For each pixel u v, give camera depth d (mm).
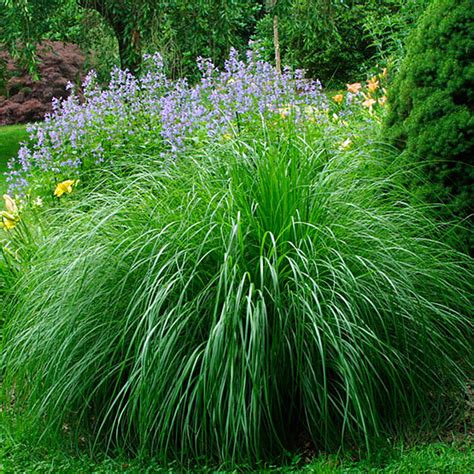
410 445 3461
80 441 3789
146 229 3857
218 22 10156
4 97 17781
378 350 3459
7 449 3674
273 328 3400
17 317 4062
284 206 3699
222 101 6566
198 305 3512
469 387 3881
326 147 4840
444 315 3758
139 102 7551
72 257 3930
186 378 3516
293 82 6723
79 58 17812
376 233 3871
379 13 12766
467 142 4379
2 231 5668
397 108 4930
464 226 4430
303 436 3654
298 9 10727
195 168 4305
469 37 4398
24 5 9695
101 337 3641
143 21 9914
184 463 3502
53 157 7004
